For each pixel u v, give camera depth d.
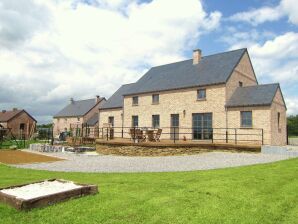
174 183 7.94
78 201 6.01
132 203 6.00
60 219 5.04
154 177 9.00
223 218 5.25
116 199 6.27
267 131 19.98
